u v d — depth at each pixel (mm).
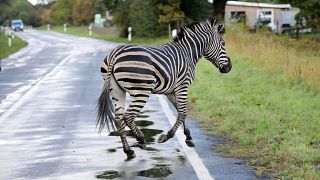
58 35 127312
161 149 15664
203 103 24297
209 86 29531
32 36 123125
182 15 83125
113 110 14930
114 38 98562
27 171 13398
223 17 74125
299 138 16281
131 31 96562
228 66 17641
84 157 14773
